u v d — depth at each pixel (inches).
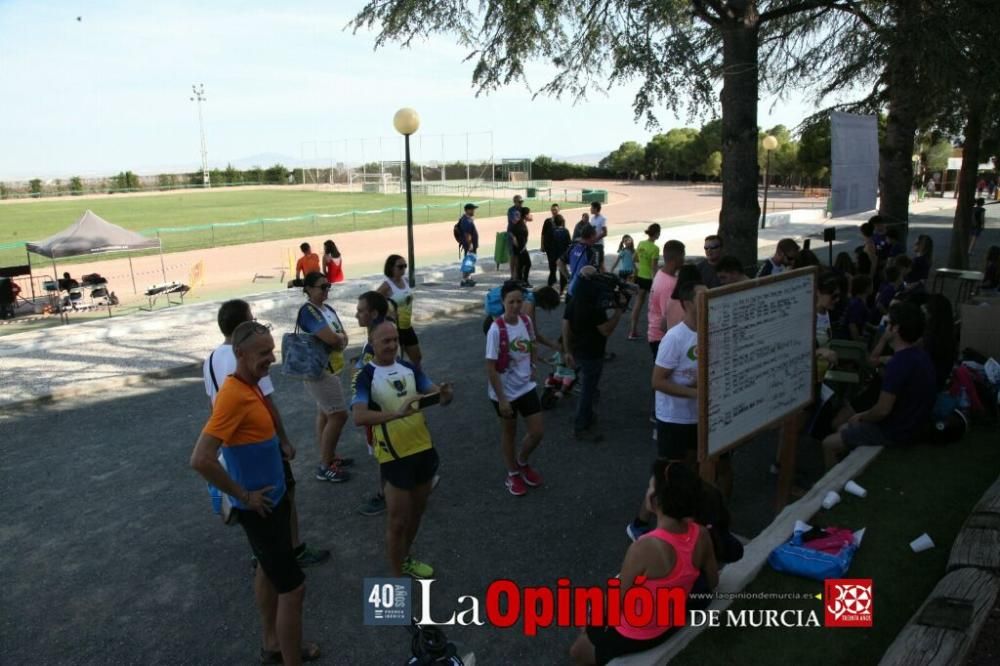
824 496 191.9
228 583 183.3
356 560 192.1
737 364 166.6
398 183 2652.6
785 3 420.8
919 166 1734.7
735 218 353.1
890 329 217.2
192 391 342.6
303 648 152.9
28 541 205.0
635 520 197.2
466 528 207.0
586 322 256.2
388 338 166.4
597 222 576.1
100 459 262.7
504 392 217.6
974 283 423.8
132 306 603.8
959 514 181.3
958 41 345.4
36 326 532.7
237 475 132.5
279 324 474.0
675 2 329.4
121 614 170.4
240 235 1151.6
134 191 3193.9
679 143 2783.0
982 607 137.6
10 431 291.0
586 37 370.9
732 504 215.9
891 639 139.1
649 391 327.3
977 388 242.4
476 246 613.6
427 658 125.6
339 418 232.8
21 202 2507.4
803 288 184.9
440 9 371.6
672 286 275.6
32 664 152.6
